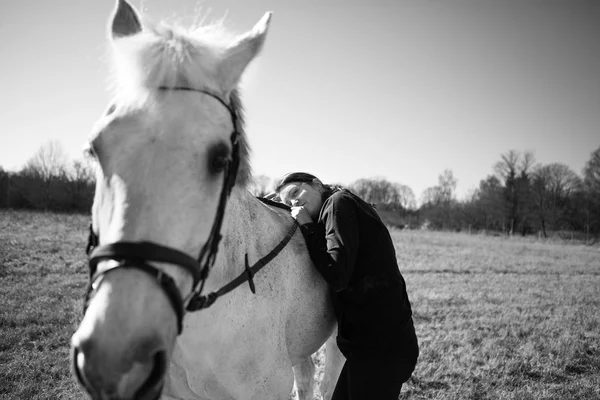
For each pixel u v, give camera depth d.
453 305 7.74
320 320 2.59
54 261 8.67
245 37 1.75
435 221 47.69
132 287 1.26
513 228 48.28
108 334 1.18
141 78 1.47
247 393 2.03
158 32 1.62
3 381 3.78
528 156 50.59
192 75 1.52
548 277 12.05
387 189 58.06
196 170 1.43
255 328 2.02
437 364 4.86
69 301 6.15
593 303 8.73
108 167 1.40
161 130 1.40
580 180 49.03
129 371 1.21
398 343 2.38
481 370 4.84
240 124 1.81
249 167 1.90
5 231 12.41
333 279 2.19
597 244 31.05
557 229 46.56
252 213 2.27
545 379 4.77
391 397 2.38
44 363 4.18
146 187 1.35
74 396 3.65
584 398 4.34
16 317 5.28
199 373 1.96
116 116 1.45
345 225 2.29
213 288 1.88
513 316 7.18
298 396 3.16
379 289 2.37
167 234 1.35
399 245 18.84
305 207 2.56
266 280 2.13
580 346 5.77
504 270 12.93
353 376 2.38
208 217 1.50
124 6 1.82
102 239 1.40
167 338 1.31
